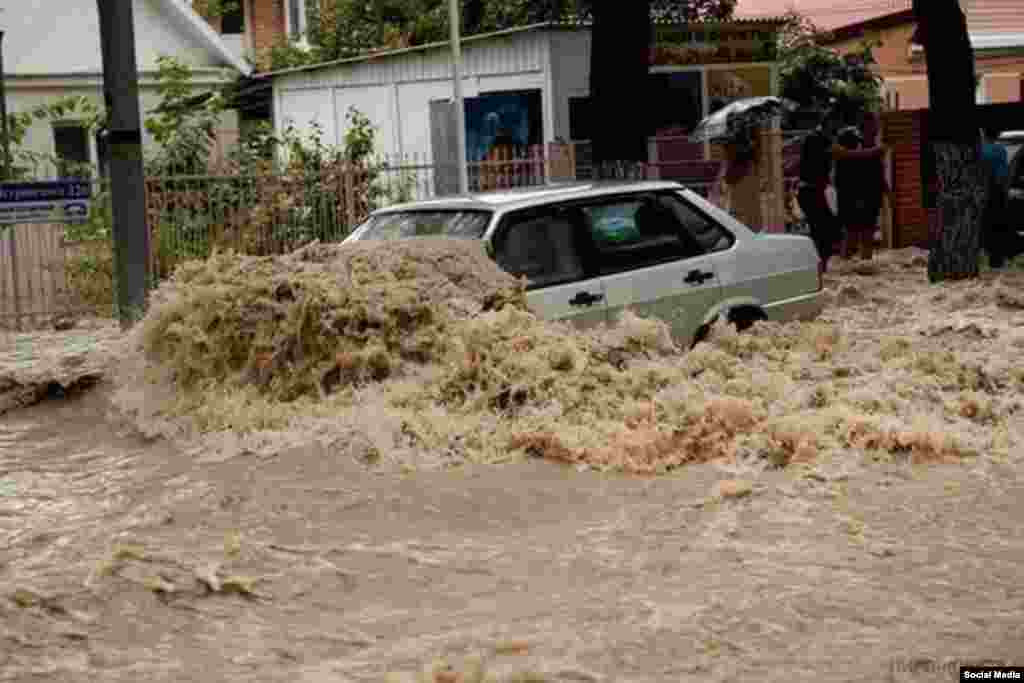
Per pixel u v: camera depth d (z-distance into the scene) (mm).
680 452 10391
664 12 28906
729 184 24234
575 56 25344
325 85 31891
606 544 8664
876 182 24062
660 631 7223
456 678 6578
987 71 38188
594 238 13094
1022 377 11930
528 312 12000
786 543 8602
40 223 20047
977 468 10102
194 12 34500
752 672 6699
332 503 9469
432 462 10328
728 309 13641
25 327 20109
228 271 12195
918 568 8141
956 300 19203
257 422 11086
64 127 33312
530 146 24656
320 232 21859
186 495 9719
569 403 11039
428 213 13383
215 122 26312
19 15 33281
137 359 12500
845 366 12227
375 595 7906
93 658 6992
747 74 26000
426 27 36094
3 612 7445
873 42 32531
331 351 11461
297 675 6758
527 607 7660
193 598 7777
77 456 11062
